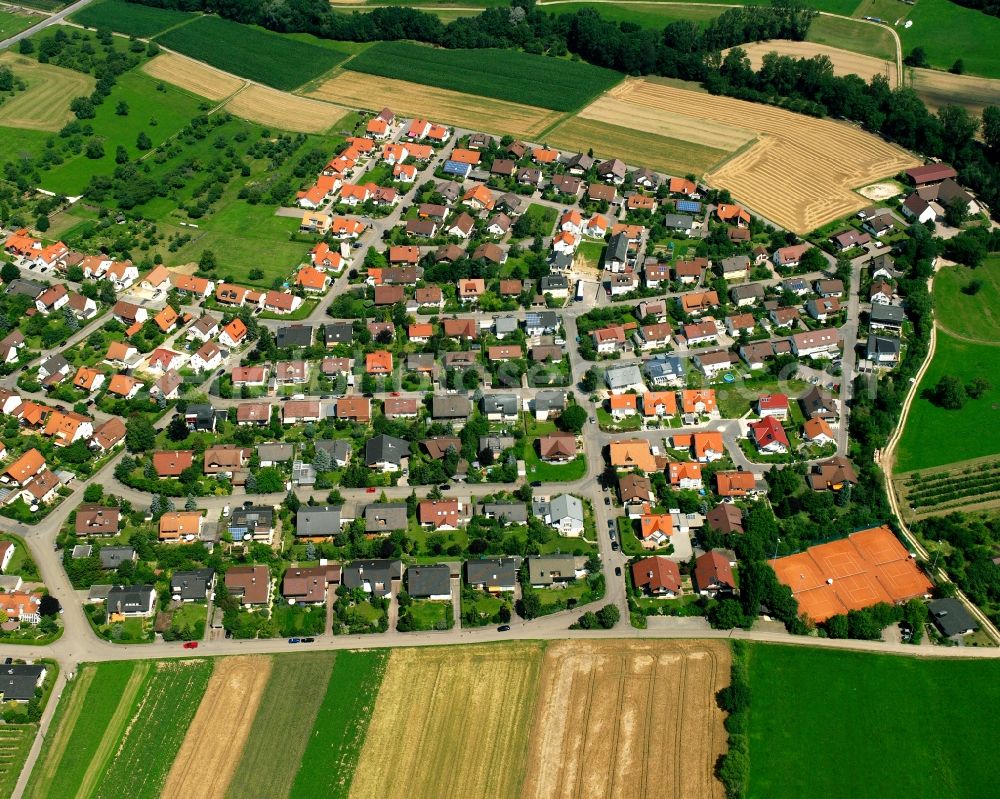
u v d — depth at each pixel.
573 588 186.75
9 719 167.38
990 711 165.38
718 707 165.62
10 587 187.88
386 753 161.25
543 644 176.75
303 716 166.75
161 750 162.75
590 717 164.88
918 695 167.75
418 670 173.00
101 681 172.88
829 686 169.00
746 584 179.00
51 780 159.75
